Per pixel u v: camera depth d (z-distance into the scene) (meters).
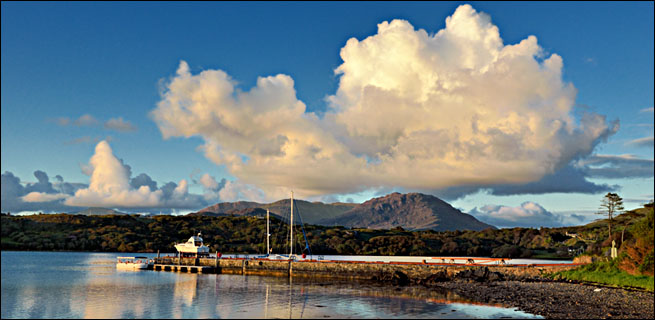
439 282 90.38
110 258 197.38
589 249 129.88
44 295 75.75
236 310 60.28
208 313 58.34
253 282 95.31
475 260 148.25
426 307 60.97
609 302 59.50
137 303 66.44
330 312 58.31
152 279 103.31
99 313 59.19
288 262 110.06
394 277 94.19
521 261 161.00
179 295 74.56
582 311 54.53
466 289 78.50
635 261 76.31
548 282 81.81
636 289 68.38
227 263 120.31
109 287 87.00
